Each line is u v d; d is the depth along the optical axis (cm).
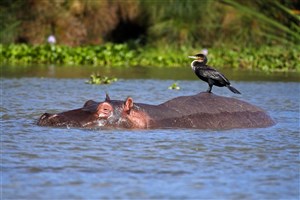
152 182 2917
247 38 10125
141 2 10512
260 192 2803
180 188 2834
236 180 2978
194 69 4741
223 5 10256
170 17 10400
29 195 2691
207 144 3700
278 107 5241
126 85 6556
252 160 3356
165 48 10150
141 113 4088
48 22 10662
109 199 2664
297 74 8269
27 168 3098
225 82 4700
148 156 3375
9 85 6350
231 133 4053
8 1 10662
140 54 9900
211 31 10256
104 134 3847
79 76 7400
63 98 5462
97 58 9344
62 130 3925
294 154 3509
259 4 10056
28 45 9988
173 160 3309
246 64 9238
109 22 10675
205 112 4288
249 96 5916
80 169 3102
